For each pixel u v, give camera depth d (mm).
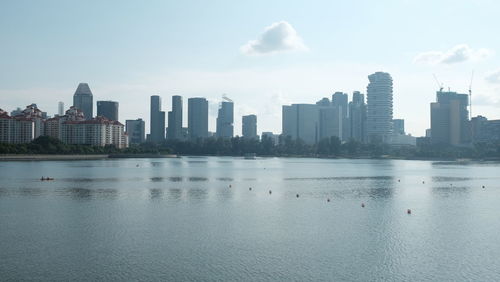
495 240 77125
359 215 99938
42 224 87312
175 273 59094
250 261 64250
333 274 59406
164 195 132125
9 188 147875
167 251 68812
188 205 112812
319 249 70625
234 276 58250
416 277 58750
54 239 75438
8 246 70938
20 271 59375
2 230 81938
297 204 116188
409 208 110750
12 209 104750
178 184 166625
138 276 57875
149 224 88000
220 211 103938
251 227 86000
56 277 57281
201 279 57125
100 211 102500
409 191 149500
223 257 66000
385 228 86000
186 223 89250
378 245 73250
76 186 155500
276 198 127875
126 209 105625
